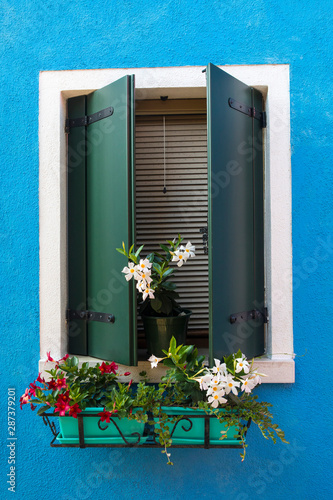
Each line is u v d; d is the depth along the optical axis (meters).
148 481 1.97
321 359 1.95
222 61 1.99
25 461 1.99
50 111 2.00
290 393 1.95
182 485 1.97
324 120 1.99
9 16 2.03
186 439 1.70
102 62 2.00
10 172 2.02
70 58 2.01
